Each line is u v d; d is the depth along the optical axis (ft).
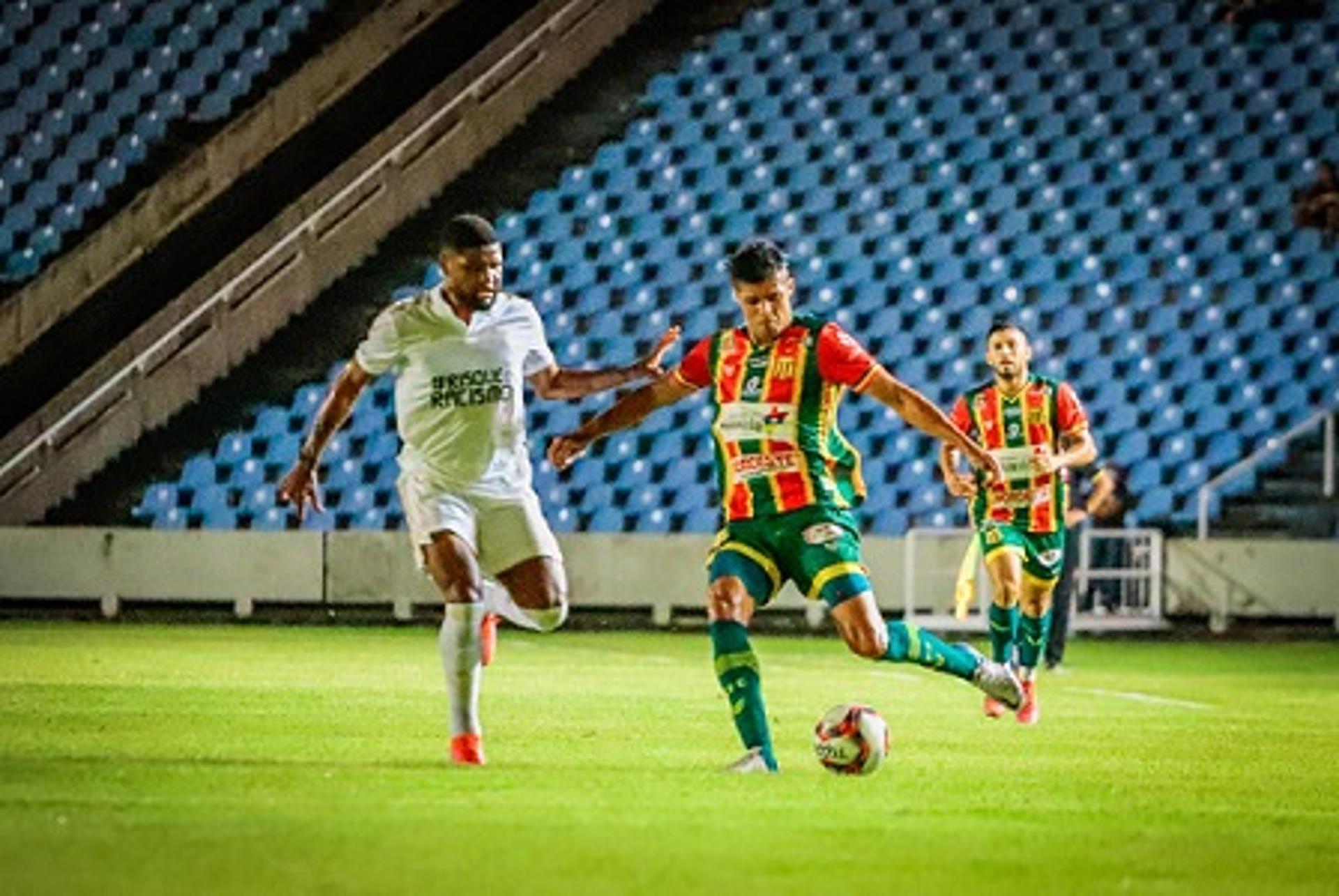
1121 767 121.29
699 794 100.48
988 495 159.12
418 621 276.21
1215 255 317.42
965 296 315.58
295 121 324.80
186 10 348.38
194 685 170.19
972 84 335.47
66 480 290.76
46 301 311.47
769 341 110.73
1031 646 155.63
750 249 110.11
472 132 325.83
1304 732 149.07
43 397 311.06
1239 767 123.24
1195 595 273.95
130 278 314.96
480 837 83.66
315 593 275.80
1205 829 93.66
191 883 71.05
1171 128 330.54
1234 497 290.97
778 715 155.22
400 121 322.14
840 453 112.68
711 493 295.48
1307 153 328.70
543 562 113.80
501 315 113.09
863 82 336.90
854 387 109.50
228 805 91.76
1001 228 321.52
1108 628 272.92
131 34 346.95
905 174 327.47
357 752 119.34
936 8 342.44
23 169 337.72
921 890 74.08
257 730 132.57
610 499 296.10
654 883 73.51
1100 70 335.67
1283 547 273.95
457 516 111.96
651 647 240.53
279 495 113.80
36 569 275.18
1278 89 333.83
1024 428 158.71
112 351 305.12
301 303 308.40
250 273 304.71
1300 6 339.57
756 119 333.62
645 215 325.62
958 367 310.45
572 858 78.79
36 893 68.85
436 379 111.45
